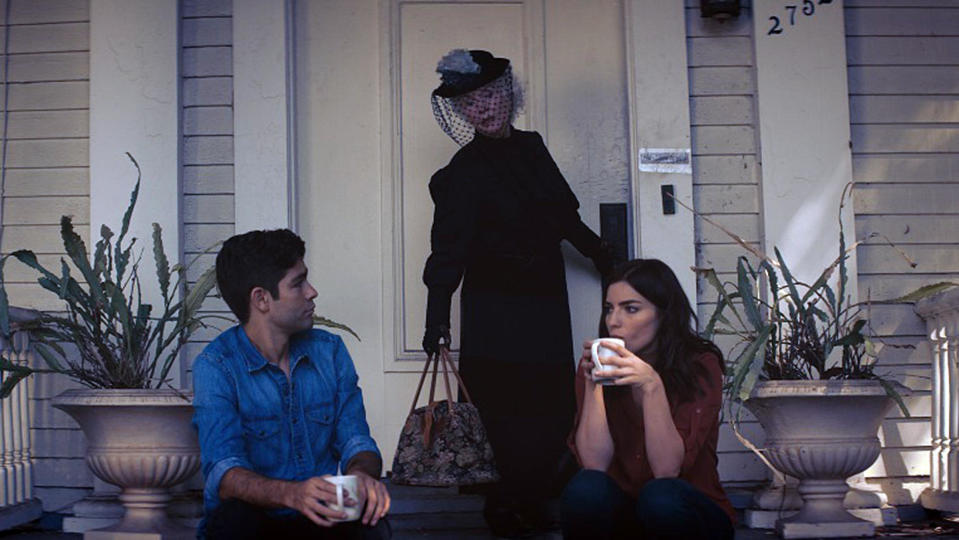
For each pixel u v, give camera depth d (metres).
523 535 3.58
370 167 4.27
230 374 2.43
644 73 4.18
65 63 4.23
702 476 2.50
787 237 4.14
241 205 4.11
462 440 3.14
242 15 4.17
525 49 4.31
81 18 4.24
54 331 3.72
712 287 4.15
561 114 4.28
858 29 4.29
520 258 3.64
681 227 4.13
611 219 4.22
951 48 4.30
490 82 3.60
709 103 4.23
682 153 4.16
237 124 4.14
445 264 3.53
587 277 4.23
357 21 4.32
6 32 4.25
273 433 2.46
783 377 3.73
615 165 4.27
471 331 3.65
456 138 3.87
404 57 4.31
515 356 3.61
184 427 3.54
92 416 3.53
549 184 3.73
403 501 4.01
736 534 3.70
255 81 4.16
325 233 4.24
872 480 4.09
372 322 4.22
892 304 4.17
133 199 3.71
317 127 4.27
